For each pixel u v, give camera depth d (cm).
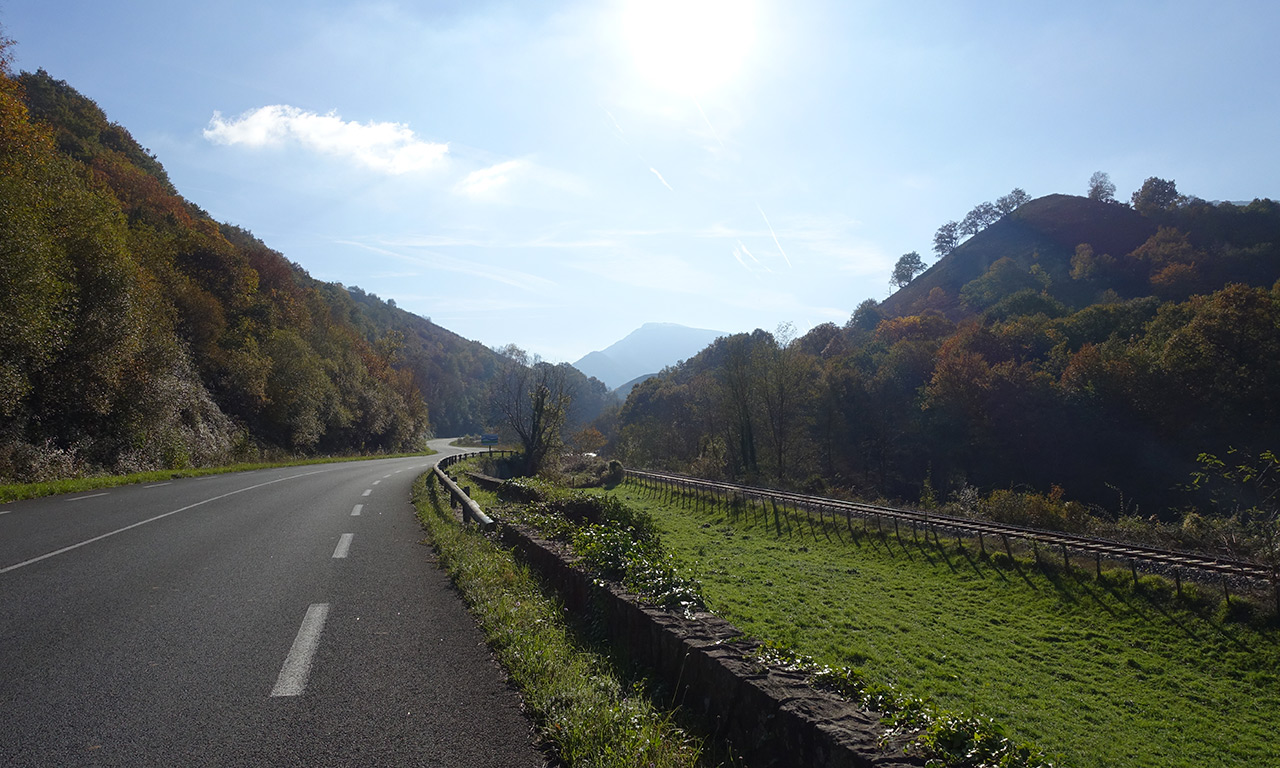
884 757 277
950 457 5594
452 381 15150
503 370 5497
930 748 287
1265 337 4191
